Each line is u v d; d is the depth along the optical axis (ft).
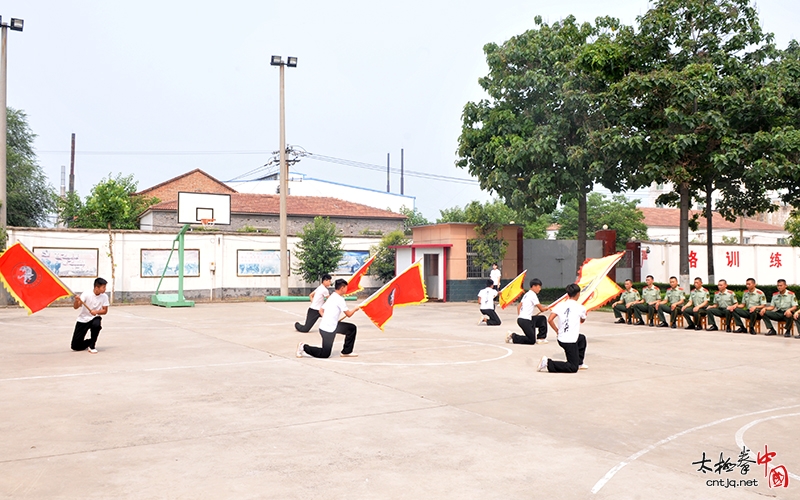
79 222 111.14
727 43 74.23
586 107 77.77
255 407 26.55
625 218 158.51
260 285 105.19
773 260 123.85
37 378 32.96
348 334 40.86
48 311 78.84
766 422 24.67
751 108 69.92
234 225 134.51
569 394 29.60
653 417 25.35
